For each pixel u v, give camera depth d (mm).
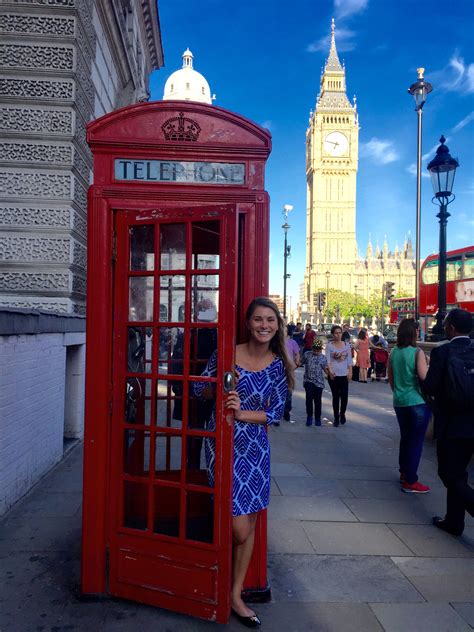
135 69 12297
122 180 2998
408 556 3641
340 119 113938
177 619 2758
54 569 3275
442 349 3936
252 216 3025
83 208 6914
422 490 5121
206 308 3102
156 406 2908
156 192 2990
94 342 2941
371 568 3436
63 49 6391
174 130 3023
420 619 2816
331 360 8922
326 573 3354
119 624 2697
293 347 9469
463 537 4016
